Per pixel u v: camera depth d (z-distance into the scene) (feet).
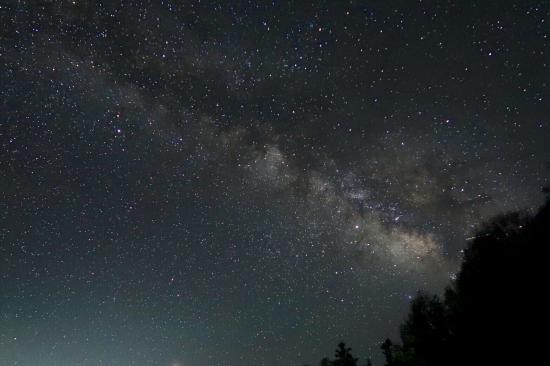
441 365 21.12
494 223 22.99
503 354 18.80
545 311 18.20
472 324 20.54
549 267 19.11
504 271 20.56
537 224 21.02
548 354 17.51
